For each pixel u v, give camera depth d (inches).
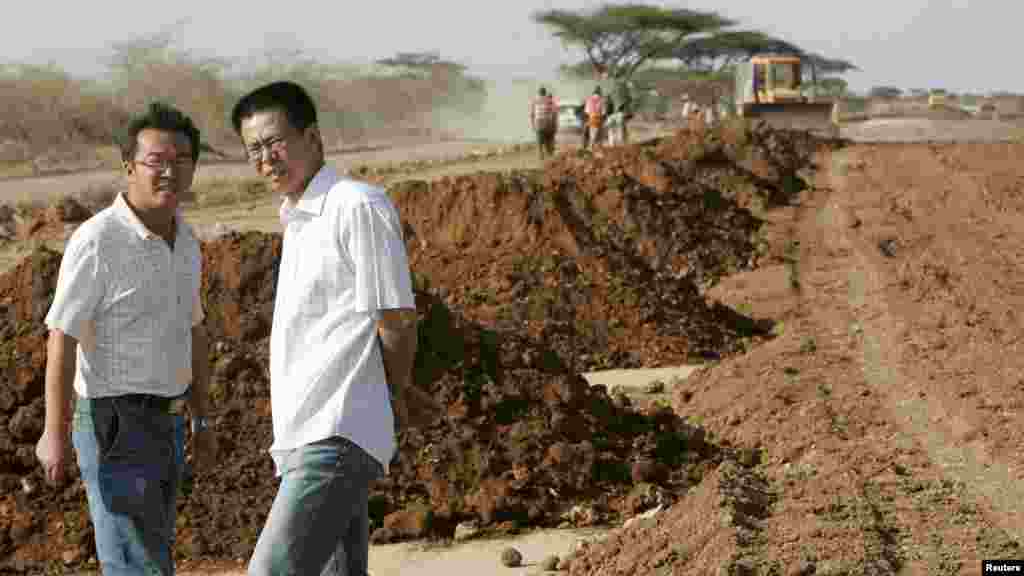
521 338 363.9
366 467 158.7
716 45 3592.5
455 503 288.0
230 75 2444.6
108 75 2166.6
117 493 184.4
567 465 305.0
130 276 184.4
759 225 805.2
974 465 287.0
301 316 159.9
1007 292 554.6
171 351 190.2
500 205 629.0
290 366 160.1
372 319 160.6
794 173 1033.5
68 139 1921.8
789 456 320.5
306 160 164.9
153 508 186.5
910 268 634.2
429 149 2311.8
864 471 283.1
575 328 535.8
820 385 385.7
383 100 3169.3
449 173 1342.3
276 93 163.2
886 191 989.2
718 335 551.8
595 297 552.4
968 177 1051.9
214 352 320.5
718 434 360.8
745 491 255.0
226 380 309.0
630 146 1002.1
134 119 188.1
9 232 954.1
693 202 794.2
